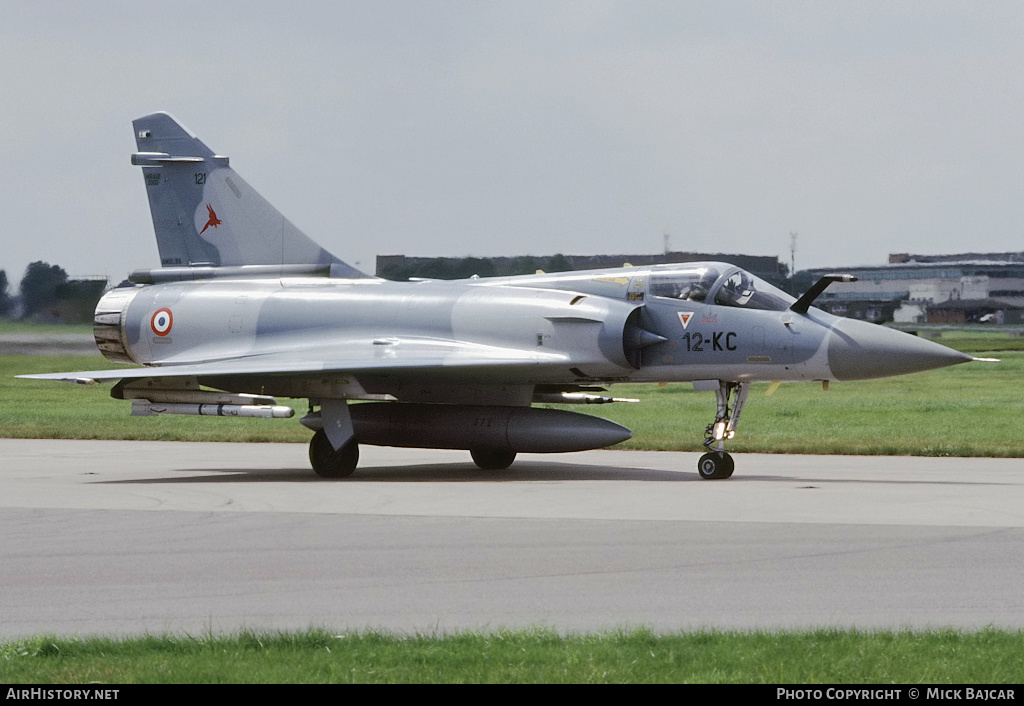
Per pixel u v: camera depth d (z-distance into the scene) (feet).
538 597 99.86
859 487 182.09
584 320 198.90
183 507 159.12
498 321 207.31
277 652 79.71
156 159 252.42
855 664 75.97
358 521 144.15
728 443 271.69
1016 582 104.99
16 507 159.43
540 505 159.63
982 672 74.23
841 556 117.91
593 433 201.67
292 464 234.79
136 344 241.35
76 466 229.25
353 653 79.20
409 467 228.43
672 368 203.62
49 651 80.59
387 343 213.05
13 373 494.59
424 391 222.48
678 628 88.58
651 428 326.24
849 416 363.35
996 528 135.74
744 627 88.84
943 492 174.19
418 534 133.28
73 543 127.85
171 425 342.85
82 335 503.20
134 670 75.77
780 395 501.97
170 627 90.22
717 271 203.00
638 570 111.14
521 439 205.77
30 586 105.09
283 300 229.25
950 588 102.58
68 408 429.38
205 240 249.34
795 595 100.12
